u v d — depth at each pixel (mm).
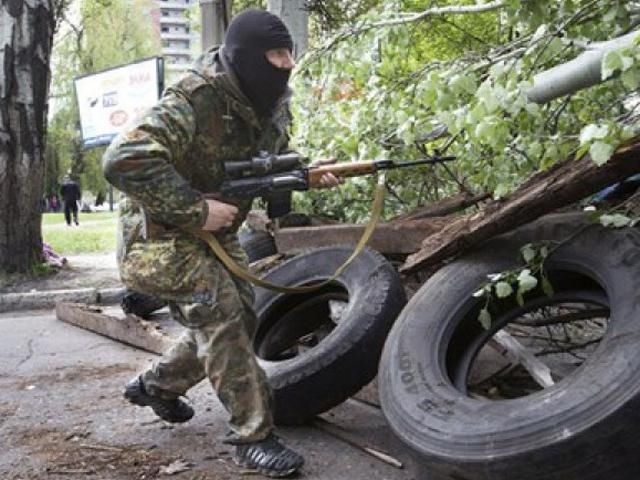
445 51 5410
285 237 5184
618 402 2436
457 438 2723
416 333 3352
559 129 3932
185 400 4375
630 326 2682
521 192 3355
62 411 4281
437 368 3172
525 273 3131
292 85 5438
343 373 3670
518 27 4301
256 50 2980
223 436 3793
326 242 4859
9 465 3484
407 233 4320
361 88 5168
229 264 3197
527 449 2516
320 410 3750
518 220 3330
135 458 3529
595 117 3830
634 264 2902
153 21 36688
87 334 6477
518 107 3189
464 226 3512
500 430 2615
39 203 9711
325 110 5172
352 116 4797
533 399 2682
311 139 5152
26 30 9281
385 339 3719
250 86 3023
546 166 3318
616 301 2846
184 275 3137
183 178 3000
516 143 3635
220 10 7617
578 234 3186
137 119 2945
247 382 3215
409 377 3172
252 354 3262
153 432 3883
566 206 3549
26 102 9391
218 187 3186
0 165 9336
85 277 9766
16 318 7617
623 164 3010
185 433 3854
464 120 3398
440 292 3469
